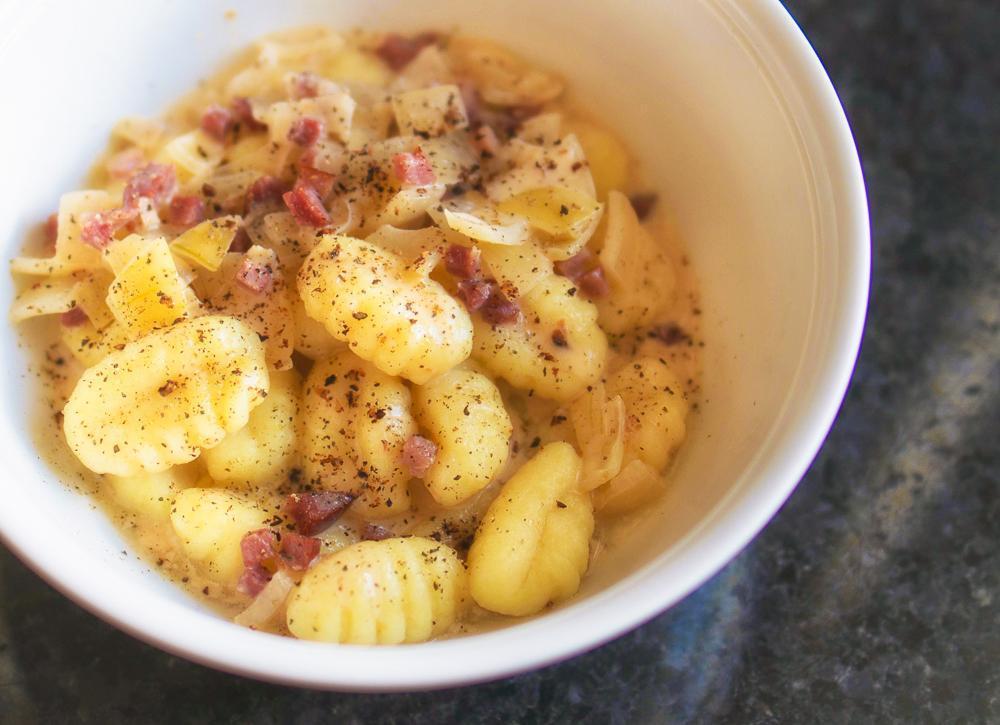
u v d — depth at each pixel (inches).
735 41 9.9
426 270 9.8
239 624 9.0
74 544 8.6
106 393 9.4
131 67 10.9
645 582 8.3
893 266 11.7
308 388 10.0
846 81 12.5
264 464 9.7
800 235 9.5
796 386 8.9
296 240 10.3
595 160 11.1
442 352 9.6
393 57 11.6
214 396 9.4
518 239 10.2
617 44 10.9
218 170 10.9
